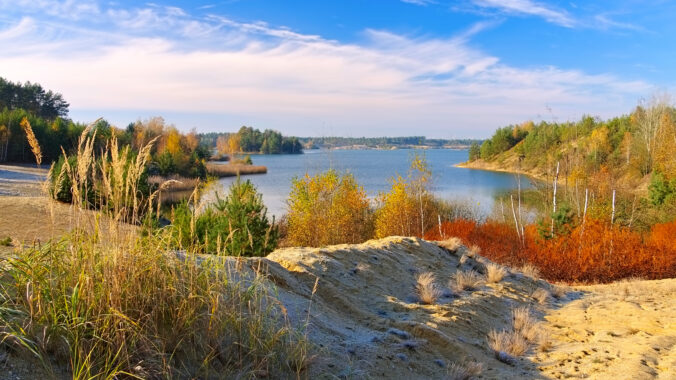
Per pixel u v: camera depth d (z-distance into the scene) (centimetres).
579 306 957
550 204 2716
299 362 455
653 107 4988
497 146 9319
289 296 615
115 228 419
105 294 396
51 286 390
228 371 411
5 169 4522
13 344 340
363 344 555
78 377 329
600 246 1659
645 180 4038
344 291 725
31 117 5806
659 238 1812
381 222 2053
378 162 10431
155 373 372
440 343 612
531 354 653
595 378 538
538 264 1609
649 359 600
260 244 1058
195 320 440
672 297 1052
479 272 1125
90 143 421
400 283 849
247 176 6606
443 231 1903
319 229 1956
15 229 1514
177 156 5872
